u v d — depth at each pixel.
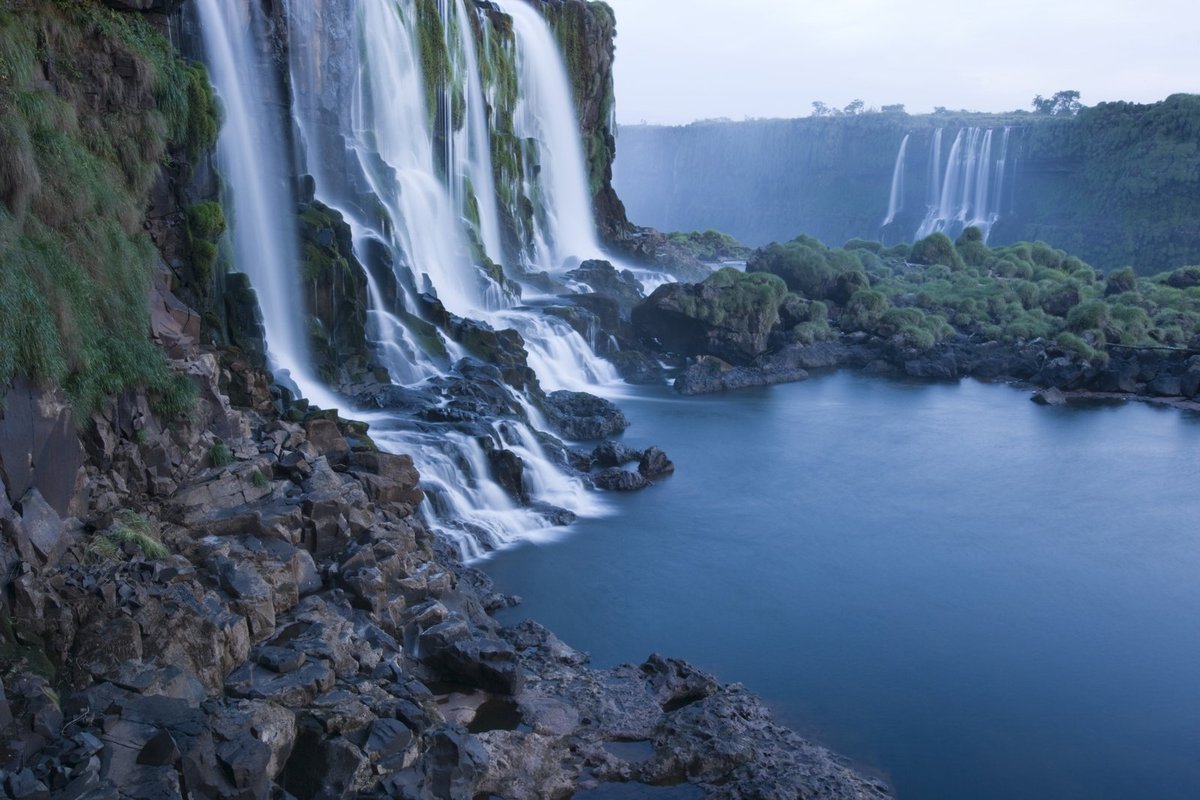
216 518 28.36
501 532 42.44
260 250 47.09
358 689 23.83
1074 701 31.53
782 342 82.75
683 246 113.94
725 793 24.69
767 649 34.06
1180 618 37.56
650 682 30.03
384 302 54.78
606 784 25.12
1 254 23.84
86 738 19.00
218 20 45.38
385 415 46.44
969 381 78.94
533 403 57.19
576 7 99.94
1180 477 54.97
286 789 21.33
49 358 24.31
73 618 21.91
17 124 25.73
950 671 33.06
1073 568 42.12
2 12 29.12
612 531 44.12
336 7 59.94
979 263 109.44
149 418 29.11
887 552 43.28
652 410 65.94
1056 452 59.56
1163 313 88.00
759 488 51.03
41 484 23.95
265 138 49.19
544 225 93.56
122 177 34.03
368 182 60.44
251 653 24.06
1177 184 167.75
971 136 194.00
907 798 26.30
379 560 30.41
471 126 79.19
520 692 28.22
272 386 39.50
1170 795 27.06
